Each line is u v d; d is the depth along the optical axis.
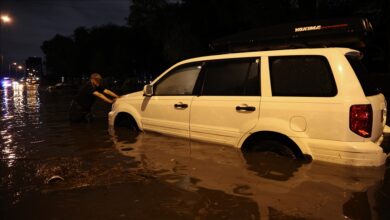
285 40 4.36
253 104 4.00
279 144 3.79
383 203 2.80
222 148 4.31
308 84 3.69
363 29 3.80
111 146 5.04
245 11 23.20
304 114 3.60
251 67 4.20
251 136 4.02
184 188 3.29
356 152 3.30
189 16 32.72
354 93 3.43
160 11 40.25
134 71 54.31
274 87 3.93
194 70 4.88
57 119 8.96
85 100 7.90
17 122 8.36
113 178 3.63
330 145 3.42
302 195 3.01
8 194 3.23
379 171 3.28
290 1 20.97
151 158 4.29
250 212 2.76
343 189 3.08
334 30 3.97
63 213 2.82
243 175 3.54
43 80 82.81
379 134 3.71
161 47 49.88
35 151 4.94
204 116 4.53
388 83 14.46
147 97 5.52
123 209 2.87
